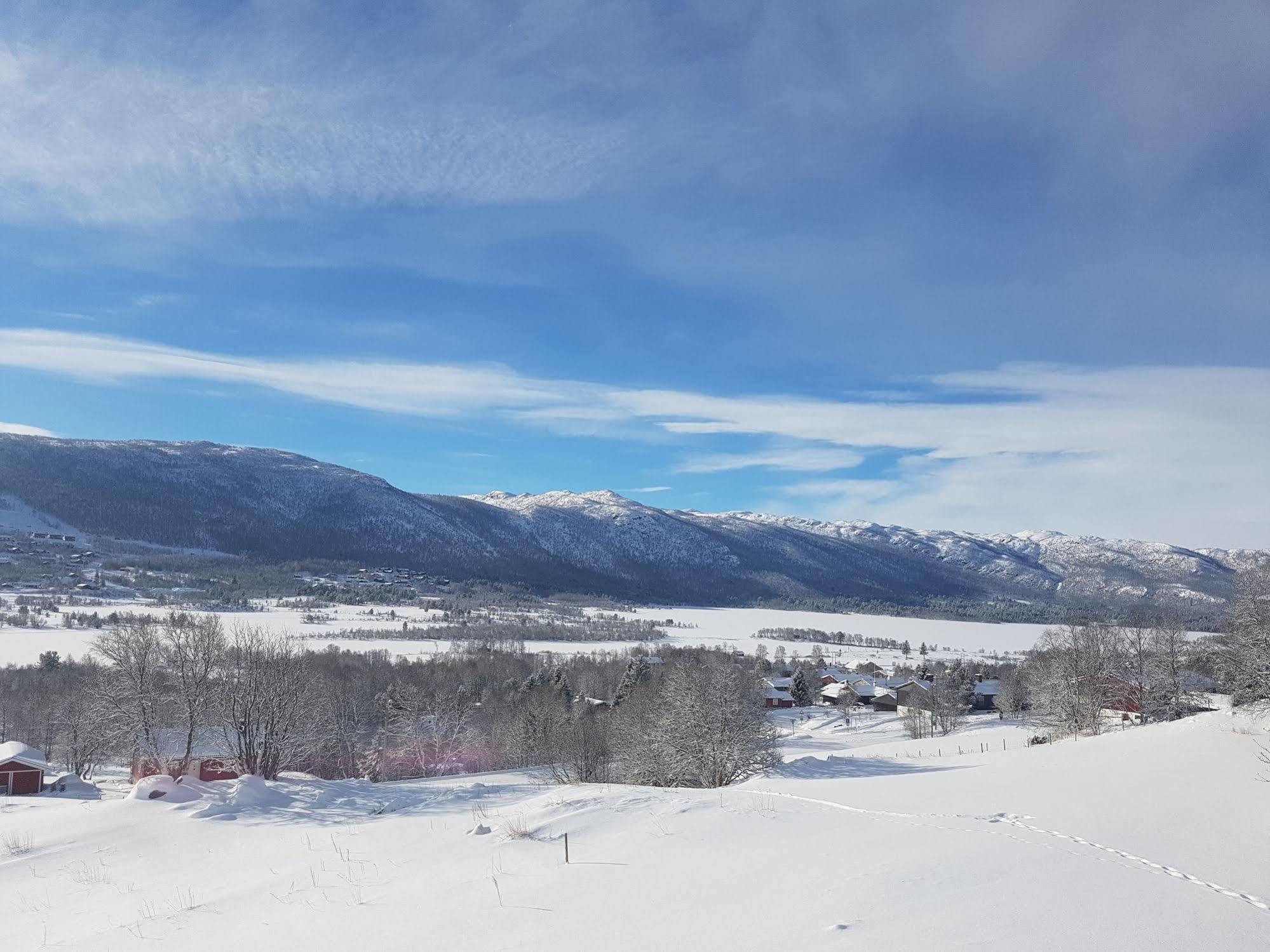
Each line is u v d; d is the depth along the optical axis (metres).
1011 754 36.12
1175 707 59.09
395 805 26.31
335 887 15.62
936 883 12.08
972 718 101.69
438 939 11.65
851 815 17.70
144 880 19.06
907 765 38.69
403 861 16.91
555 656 141.75
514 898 12.98
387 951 11.49
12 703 83.94
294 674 58.78
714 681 46.12
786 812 17.80
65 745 72.69
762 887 12.41
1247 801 18.84
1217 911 10.90
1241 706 34.78
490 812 21.12
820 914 10.91
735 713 42.59
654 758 44.19
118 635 55.75
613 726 58.53
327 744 75.31
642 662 106.12
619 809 18.20
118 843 22.97
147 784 29.78
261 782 29.44
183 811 26.59
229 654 57.31
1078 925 10.15
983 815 17.73
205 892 17.11
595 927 11.27
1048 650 78.06
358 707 85.62
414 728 74.69
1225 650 37.72
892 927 10.15
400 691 83.19
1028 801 19.61
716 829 16.20
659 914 11.53
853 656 199.88
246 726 54.62
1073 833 16.02
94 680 64.88
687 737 42.12
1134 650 64.81
